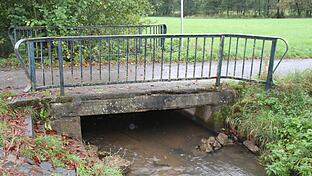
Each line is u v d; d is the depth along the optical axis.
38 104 5.68
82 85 5.91
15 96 5.81
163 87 6.57
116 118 7.78
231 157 6.03
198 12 43.38
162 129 7.23
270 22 29.95
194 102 6.62
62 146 4.95
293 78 7.12
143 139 6.73
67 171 4.20
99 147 6.27
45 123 5.66
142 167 5.62
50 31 9.36
